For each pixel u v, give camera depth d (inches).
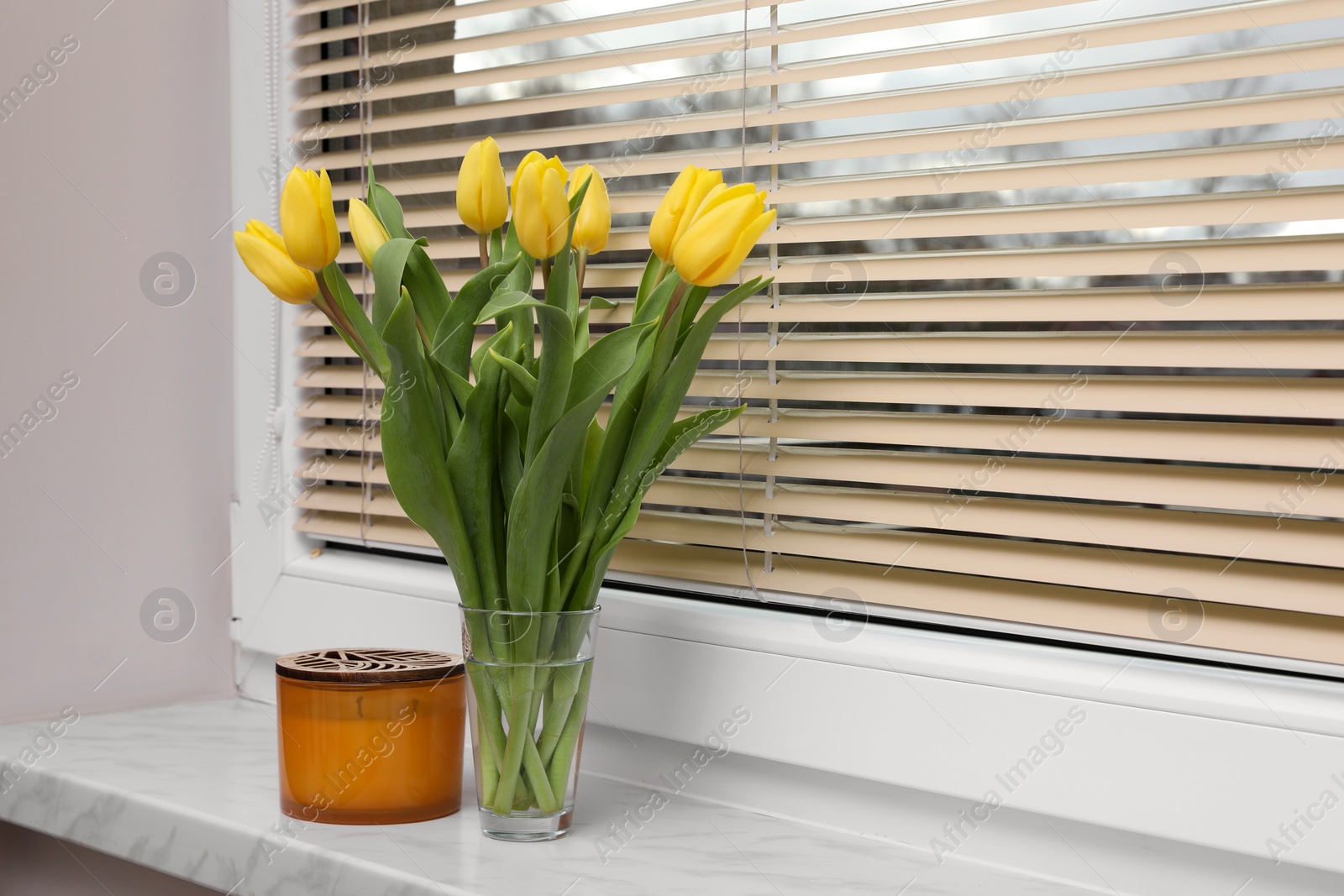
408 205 39.3
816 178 31.0
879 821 30.2
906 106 29.0
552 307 24.0
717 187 26.1
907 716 29.1
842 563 31.2
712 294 32.8
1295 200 24.6
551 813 29.1
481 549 28.4
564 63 35.0
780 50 32.1
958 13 28.4
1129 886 26.6
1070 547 27.7
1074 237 27.8
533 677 28.1
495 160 27.7
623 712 34.2
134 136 41.0
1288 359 24.4
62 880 39.8
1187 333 26.0
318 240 26.3
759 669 31.6
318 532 42.2
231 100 43.7
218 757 36.5
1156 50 26.8
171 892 37.4
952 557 29.0
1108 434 26.8
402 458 27.3
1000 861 28.3
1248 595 24.9
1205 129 25.2
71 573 39.8
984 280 28.7
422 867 26.9
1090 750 26.6
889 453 30.3
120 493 41.1
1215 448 25.3
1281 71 24.5
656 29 34.4
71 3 39.1
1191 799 25.4
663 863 27.8
